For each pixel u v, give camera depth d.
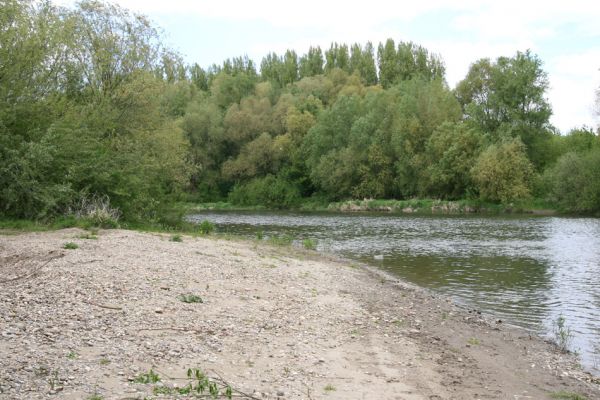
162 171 33.78
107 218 25.50
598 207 56.75
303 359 9.55
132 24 35.38
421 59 112.25
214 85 107.12
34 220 25.19
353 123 80.00
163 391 7.27
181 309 11.79
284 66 120.12
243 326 11.14
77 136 27.75
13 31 26.19
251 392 7.68
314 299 14.76
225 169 90.88
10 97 26.39
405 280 20.17
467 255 26.64
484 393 8.80
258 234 33.53
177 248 20.64
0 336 8.68
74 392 6.91
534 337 12.73
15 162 24.38
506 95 73.31
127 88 33.53
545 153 72.06
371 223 47.50
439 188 69.38
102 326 9.89
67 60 30.45
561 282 19.62
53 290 12.04
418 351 10.97
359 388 8.43
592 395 9.05
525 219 50.44
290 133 89.69
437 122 71.88
